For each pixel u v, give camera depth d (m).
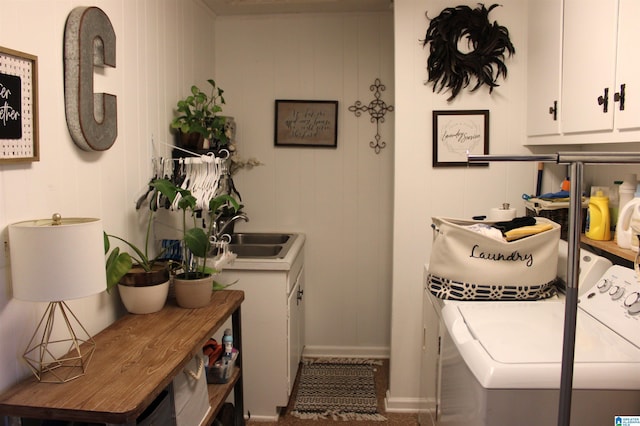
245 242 3.41
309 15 3.31
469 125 2.62
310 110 3.36
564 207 2.28
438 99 2.63
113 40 1.82
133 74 2.08
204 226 2.64
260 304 2.64
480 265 1.80
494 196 2.66
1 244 1.32
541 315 1.63
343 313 3.50
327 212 3.43
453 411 1.59
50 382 1.30
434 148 2.64
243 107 3.39
